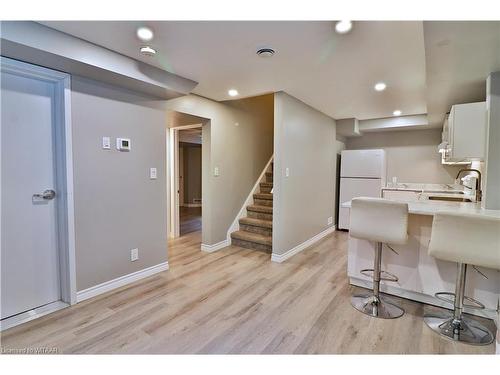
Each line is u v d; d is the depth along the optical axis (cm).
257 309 239
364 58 238
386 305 245
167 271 325
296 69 265
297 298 260
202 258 373
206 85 317
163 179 321
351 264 288
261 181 502
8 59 202
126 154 281
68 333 202
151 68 260
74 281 244
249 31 195
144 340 194
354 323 218
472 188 374
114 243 275
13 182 216
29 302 228
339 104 406
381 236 227
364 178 527
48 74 222
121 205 279
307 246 435
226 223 429
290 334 203
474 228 185
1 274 212
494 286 222
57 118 236
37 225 231
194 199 904
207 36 202
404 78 288
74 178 241
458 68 229
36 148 228
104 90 260
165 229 327
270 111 521
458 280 205
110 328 208
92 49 216
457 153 279
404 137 564
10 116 213
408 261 256
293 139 381
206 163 396
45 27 191
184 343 192
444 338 199
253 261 362
